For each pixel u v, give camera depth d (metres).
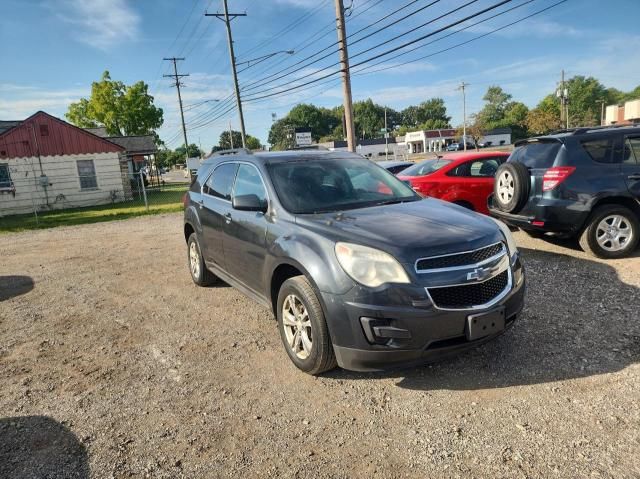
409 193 4.64
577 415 2.88
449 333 3.06
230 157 5.42
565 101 68.69
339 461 2.63
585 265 5.89
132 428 3.06
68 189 23.38
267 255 3.92
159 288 6.35
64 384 3.71
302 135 86.75
